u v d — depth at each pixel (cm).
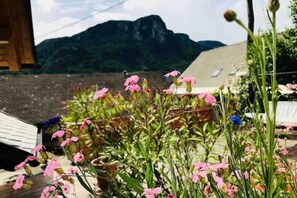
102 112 288
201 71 3453
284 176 200
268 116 94
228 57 3189
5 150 247
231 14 82
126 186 205
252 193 136
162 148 223
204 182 168
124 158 229
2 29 478
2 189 676
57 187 176
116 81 3434
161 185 210
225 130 134
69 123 404
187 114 261
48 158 226
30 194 591
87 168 207
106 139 266
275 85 90
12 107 2756
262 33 88
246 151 223
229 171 179
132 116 270
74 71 13988
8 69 590
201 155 252
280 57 1775
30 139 330
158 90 272
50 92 3006
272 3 80
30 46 573
